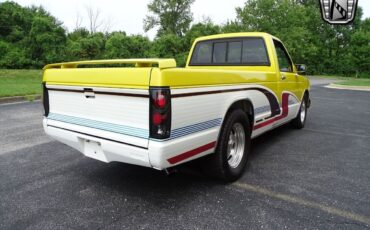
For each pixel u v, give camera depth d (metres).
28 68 27.55
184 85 2.89
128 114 2.96
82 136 3.38
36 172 4.29
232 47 5.52
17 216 3.09
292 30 44.44
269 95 4.84
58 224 2.94
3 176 4.13
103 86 3.09
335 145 5.78
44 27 28.48
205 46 5.84
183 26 54.50
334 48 56.06
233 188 3.75
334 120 8.49
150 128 2.79
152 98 2.72
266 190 3.70
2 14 31.06
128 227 2.89
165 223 2.96
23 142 5.77
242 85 3.92
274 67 5.11
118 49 29.48
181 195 3.56
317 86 23.19
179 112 2.86
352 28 57.56
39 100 11.75
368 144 5.86
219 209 3.23
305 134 6.69
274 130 7.11
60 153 5.15
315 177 4.12
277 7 44.47
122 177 4.11
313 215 3.11
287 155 5.12
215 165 3.69
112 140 3.06
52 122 3.77
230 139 3.92
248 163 4.69
